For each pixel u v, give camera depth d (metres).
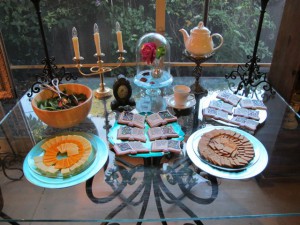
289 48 1.31
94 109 1.20
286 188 0.87
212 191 0.89
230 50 1.82
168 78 1.31
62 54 1.84
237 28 1.77
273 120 1.15
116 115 1.16
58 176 0.84
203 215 0.84
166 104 1.22
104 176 0.90
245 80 1.36
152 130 1.01
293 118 1.16
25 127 1.12
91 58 1.87
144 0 1.73
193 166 0.92
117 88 1.16
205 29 1.18
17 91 1.63
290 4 1.29
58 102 1.07
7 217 0.80
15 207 0.82
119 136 0.98
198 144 0.95
